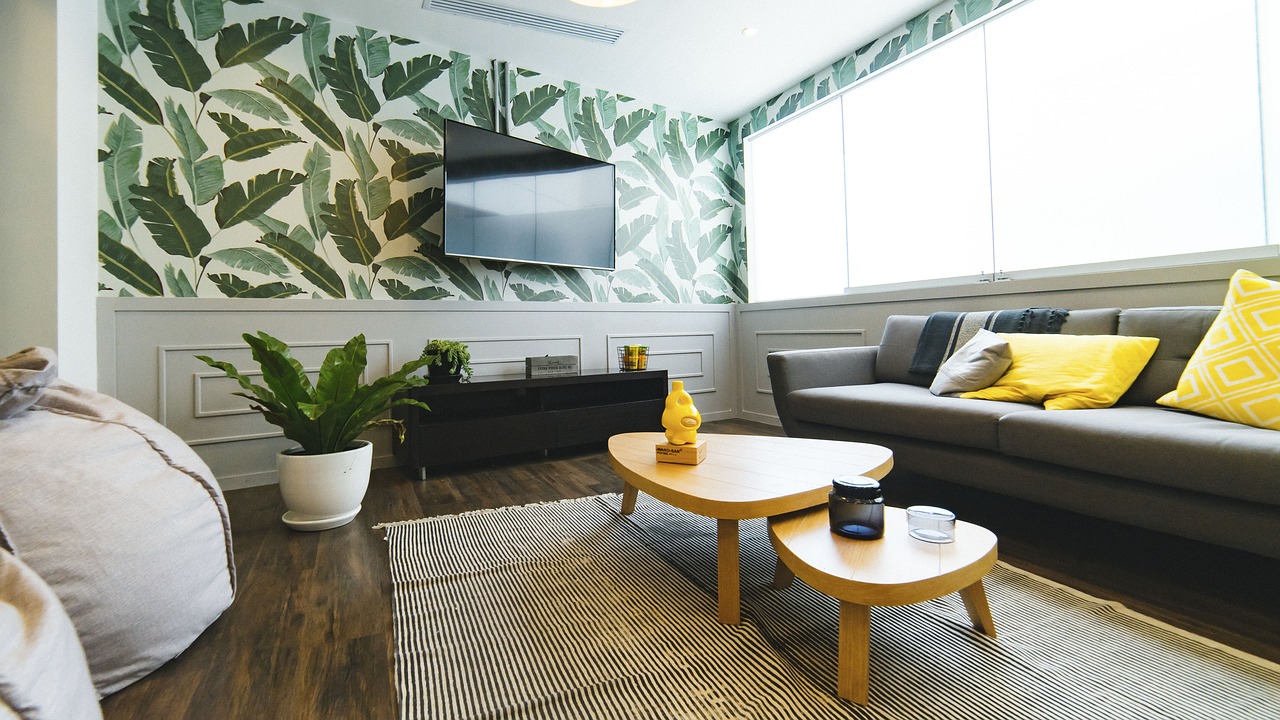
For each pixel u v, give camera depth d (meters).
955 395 1.92
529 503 2.05
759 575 1.38
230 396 2.32
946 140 2.73
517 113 3.12
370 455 1.90
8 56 1.67
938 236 2.79
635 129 3.62
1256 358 1.31
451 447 2.45
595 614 1.19
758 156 3.96
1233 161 1.84
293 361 1.67
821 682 0.93
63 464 0.99
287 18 2.49
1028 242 2.42
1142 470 1.24
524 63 3.12
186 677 0.99
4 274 1.65
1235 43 1.83
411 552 1.56
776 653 1.03
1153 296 1.90
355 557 1.54
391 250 2.72
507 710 0.88
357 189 2.64
